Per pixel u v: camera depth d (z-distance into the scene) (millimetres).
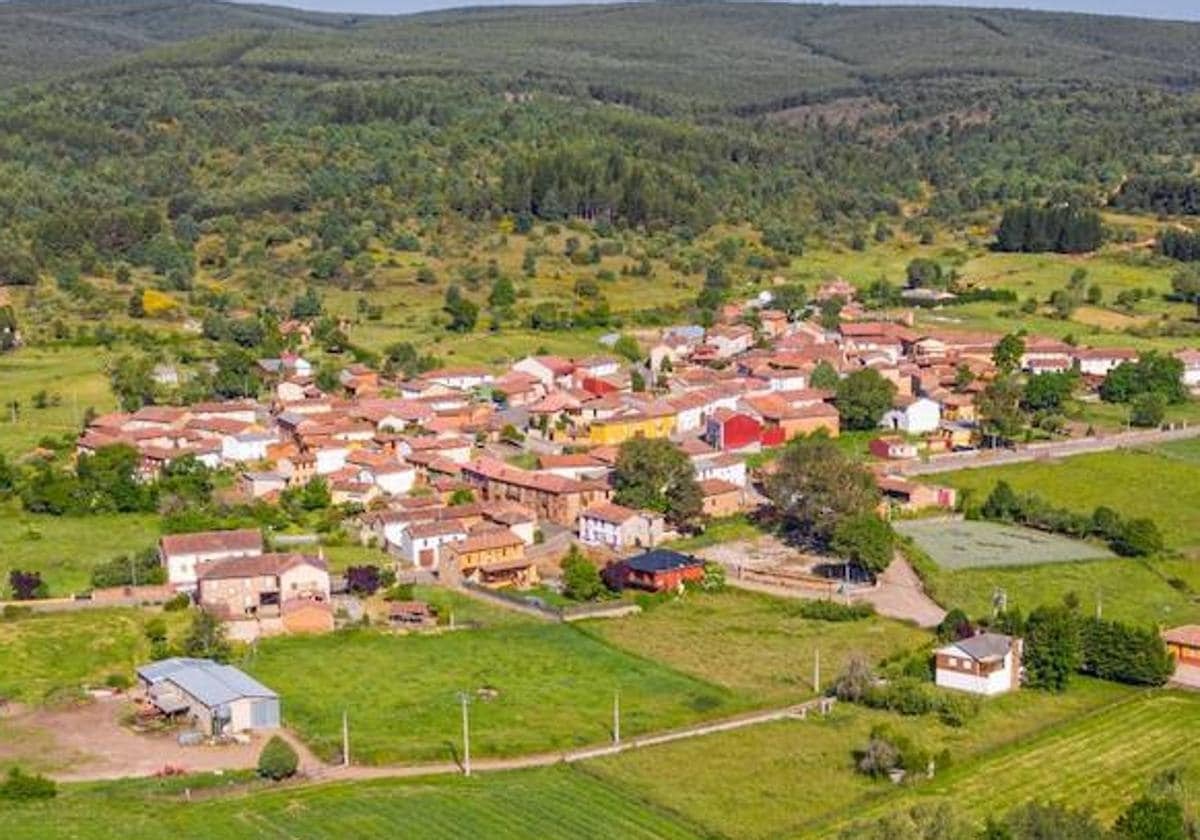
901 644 186875
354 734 157625
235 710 159250
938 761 148875
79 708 166625
